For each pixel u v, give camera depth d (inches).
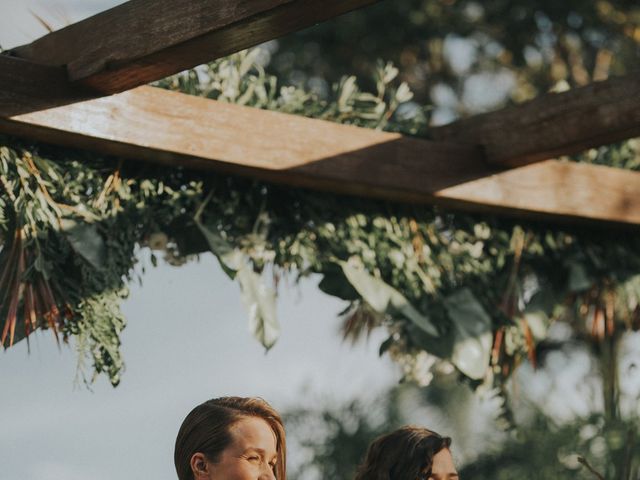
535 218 201.3
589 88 180.5
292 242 180.7
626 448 241.3
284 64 371.2
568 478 329.1
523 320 201.0
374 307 181.6
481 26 373.4
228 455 121.9
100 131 158.1
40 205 158.6
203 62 148.7
